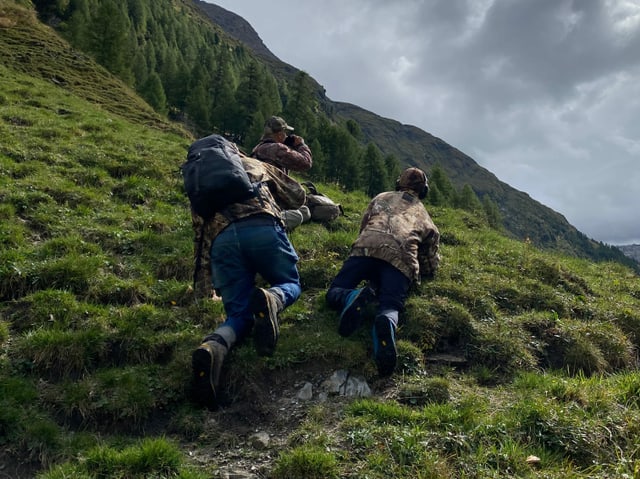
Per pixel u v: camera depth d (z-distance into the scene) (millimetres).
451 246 9766
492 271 8539
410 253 6129
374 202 6785
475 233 11242
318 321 6258
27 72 28406
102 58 61156
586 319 7461
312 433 4504
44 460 4191
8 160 10156
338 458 4184
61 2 78938
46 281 6477
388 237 6180
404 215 6582
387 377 5457
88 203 9195
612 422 4598
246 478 4070
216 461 4297
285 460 4113
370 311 6285
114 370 5152
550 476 4039
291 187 6418
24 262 6684
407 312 6469
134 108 27875
